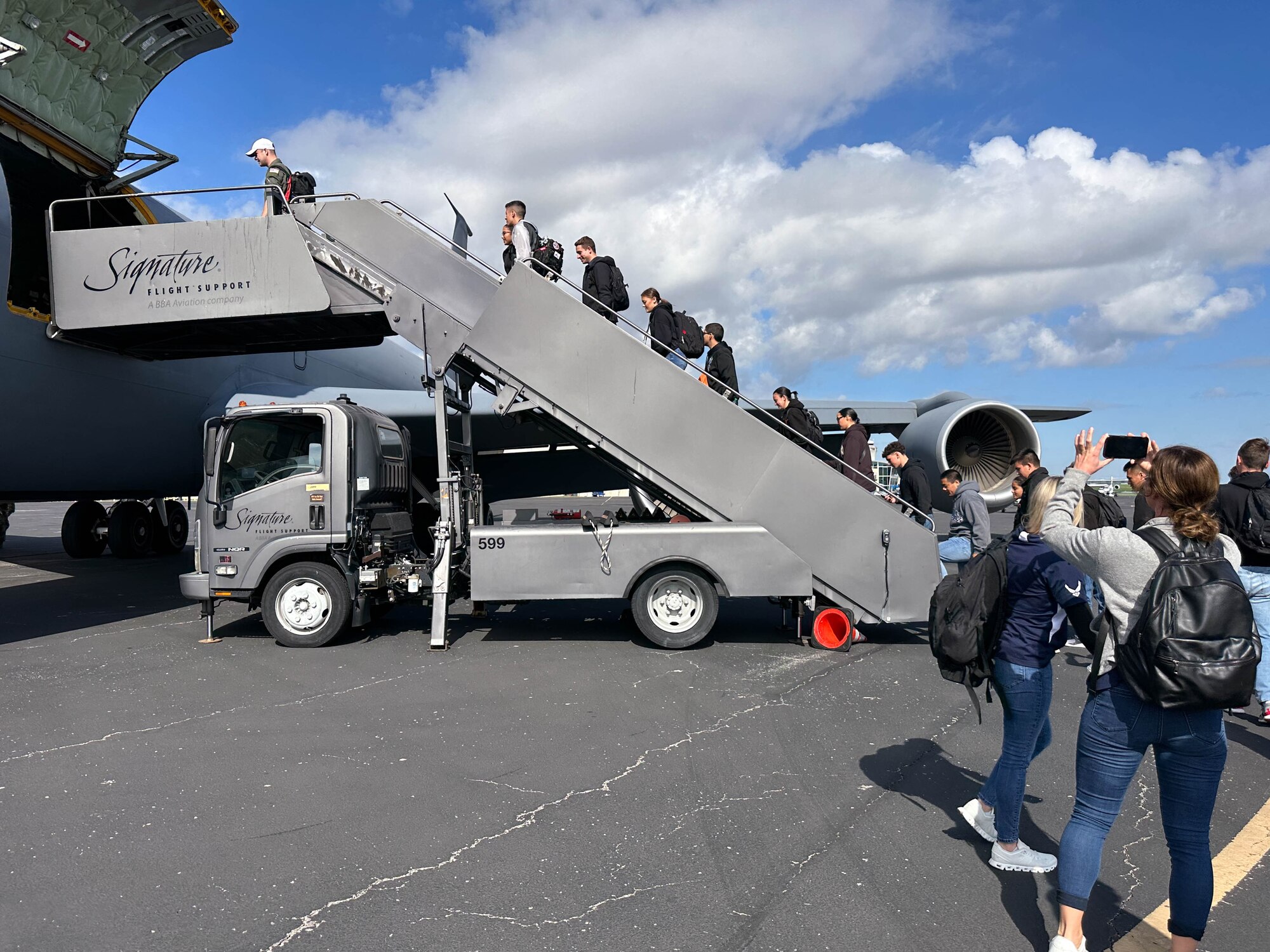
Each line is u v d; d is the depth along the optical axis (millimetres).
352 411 6648
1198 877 2080
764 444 6477
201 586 6512
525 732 4289
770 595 6359
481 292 6840
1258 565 4688
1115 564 2131
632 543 6309
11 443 8609
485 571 6309
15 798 3381
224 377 11734
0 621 7656
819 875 2752
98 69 8555
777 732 4309
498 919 2447
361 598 6590
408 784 3557
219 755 3912
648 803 3354
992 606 2699
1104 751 2168
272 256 6801
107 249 6969
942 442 8727
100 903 2535
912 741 4191
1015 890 2662
